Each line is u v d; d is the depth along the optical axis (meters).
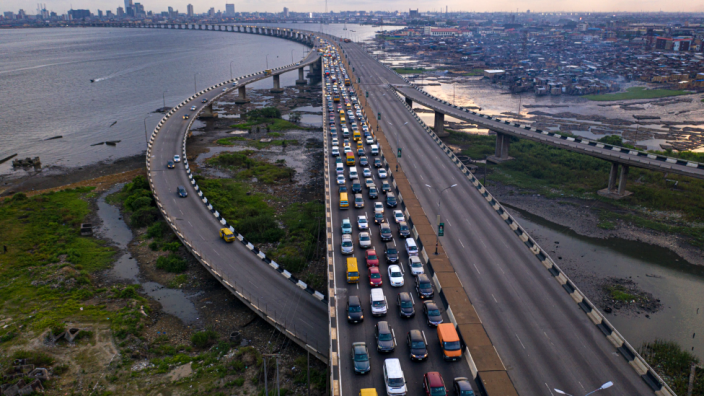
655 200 104.81
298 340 54.84
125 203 102.00
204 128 171.62
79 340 57.62
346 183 92.75
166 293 70.00
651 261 81.69
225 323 62.50
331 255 62.56
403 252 66.69
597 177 119.56
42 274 72.56
